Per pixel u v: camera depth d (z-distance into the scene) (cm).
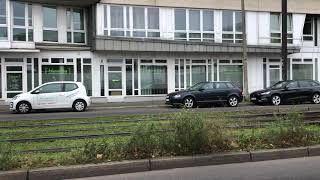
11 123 1736
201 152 970
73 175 850
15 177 818
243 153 977
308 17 3728
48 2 2923
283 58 2970
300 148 1028
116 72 3097
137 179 834
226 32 3397
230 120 1664
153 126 993
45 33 2955
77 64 2997
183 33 3269
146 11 3167
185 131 967
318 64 3725
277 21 3578
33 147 1195
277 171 888
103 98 3050
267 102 2772
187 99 2603
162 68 3222
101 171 868
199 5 3306
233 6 3406
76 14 3092
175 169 912
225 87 2691
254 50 3409
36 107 2420
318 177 838
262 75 3522
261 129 1309
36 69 2891
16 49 2775
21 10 2841
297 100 2803
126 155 934
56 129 1557
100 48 2975
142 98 3152
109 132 1462
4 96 2806
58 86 2470
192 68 3312
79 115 2102
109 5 3058
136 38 3066
